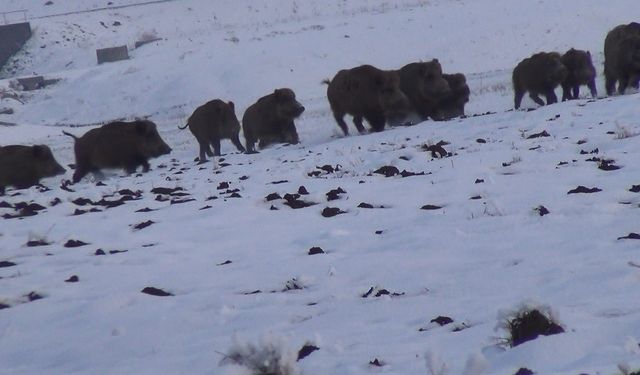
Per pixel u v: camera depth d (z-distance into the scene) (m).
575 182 38.00
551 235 28.83
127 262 33.75
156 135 73.69
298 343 19.53
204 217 41.53
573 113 62.34
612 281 21.52
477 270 25.72
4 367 22.11
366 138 70.56
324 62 169.50
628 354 14.49
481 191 39.03
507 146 52.62
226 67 169.00
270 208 42.34
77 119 166.12
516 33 171.50
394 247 30.92
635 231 27.83
